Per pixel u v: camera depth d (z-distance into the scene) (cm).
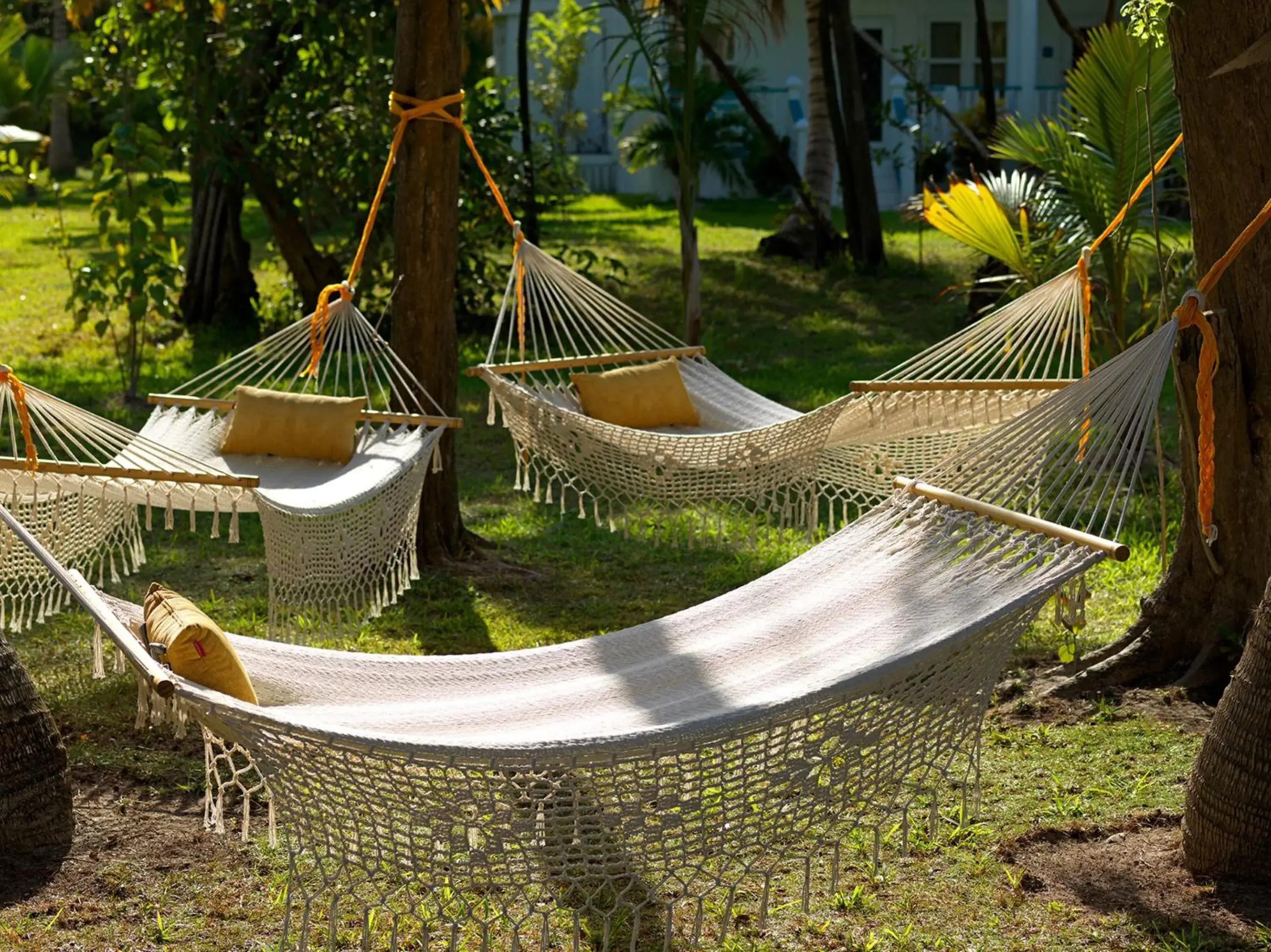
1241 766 323
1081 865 342
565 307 620
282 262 1383
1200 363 356
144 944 308
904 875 340
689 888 291
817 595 348
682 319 1151
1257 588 438
